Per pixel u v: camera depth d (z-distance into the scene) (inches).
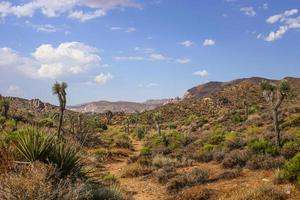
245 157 655.1
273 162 593.3
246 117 1930.4
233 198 404.2
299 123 1230.9
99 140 1280.8
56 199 243.3
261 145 694.5
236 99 5054.1
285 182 454.6
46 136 319.3
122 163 943.0
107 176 623.8
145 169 717.9
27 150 298.7
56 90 838.5
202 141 1119.6
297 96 3262.8
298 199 377.1
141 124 3659.0
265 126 1371.8
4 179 247.8
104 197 316.5
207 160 788.0
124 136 1863.9
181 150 986.7
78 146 336.8
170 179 598.5
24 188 235.3
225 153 763.4
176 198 471.2
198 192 469.1
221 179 559.8
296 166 449.1
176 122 3161.9
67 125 1012.5
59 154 304.0
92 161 804.6
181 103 5821.9
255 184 479.2
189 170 685.3
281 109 1888.5
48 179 259.6
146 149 1077.8
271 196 387.9
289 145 712.4
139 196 524.7
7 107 1473.9
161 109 5285.4
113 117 4813.0
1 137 324.2
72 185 278.8
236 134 1181.1
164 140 1307.8
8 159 285.3
